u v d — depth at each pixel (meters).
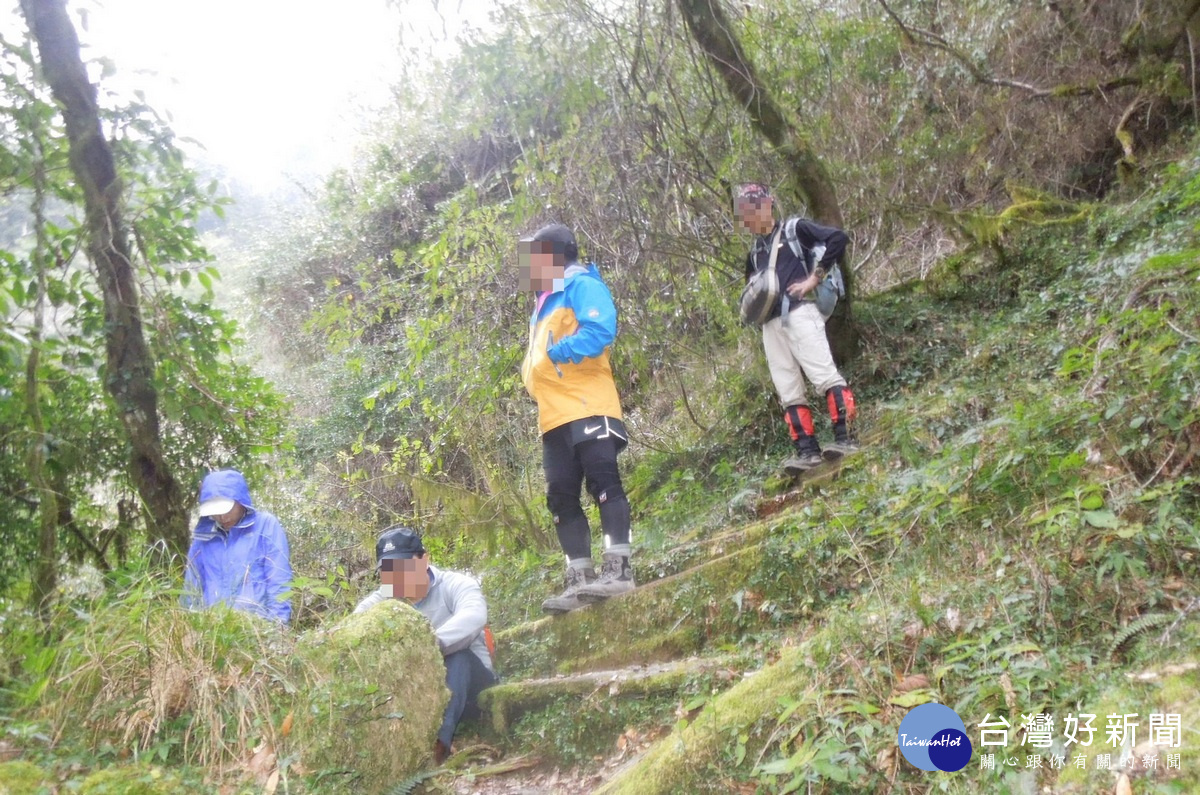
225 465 5.15
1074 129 8.15
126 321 4.55
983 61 8.34
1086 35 8.21
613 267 6.26
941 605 3.06
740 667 3.62
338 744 2.87
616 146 5.89
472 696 4.23
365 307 7.29
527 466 7.21
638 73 5.86
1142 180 6.79
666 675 3.73
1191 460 3.19
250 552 4.00
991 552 3.32
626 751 3.58
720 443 6.56
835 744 2.56
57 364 4.73
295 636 3.12
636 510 6.66
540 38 5.61
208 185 4.89
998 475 3.56
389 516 8.20
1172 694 2.28
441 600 4.21
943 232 8.00
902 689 2.76
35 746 2.60
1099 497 3.02
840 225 6.03
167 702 2.77
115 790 2.38
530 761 3.88
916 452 4.66
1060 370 4.02
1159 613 2.67
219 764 2.65
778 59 6.88
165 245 4.78
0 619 3.36
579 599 4.48
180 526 4.60
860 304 6.45
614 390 4.52
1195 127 6.79
